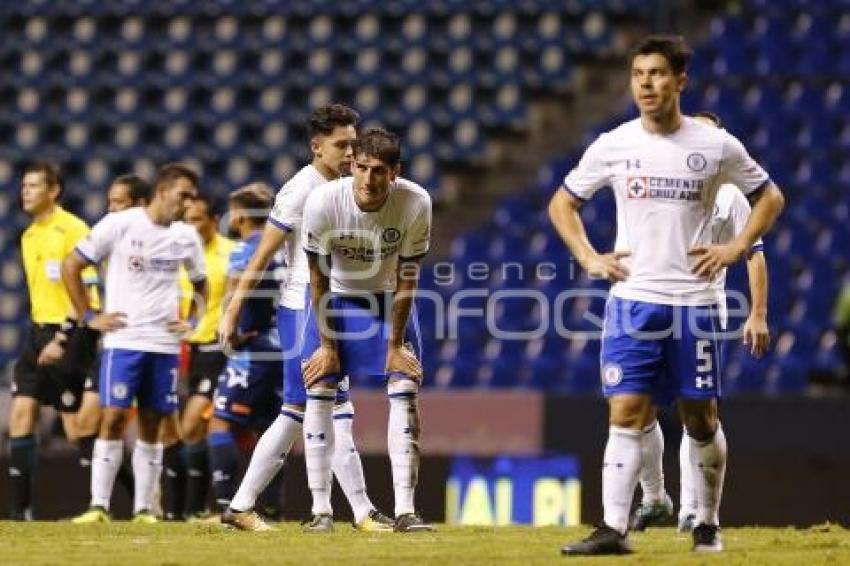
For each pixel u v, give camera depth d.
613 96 71.00
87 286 38.34
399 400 27.78
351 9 73.81
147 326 36.38
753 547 24.66
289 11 74.31
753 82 67.81
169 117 72.50
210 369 40.66
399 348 27.55
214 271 40.59
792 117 66.25
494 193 68.88
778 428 47.88
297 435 29.14
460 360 59.28
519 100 71.06
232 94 72.75
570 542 25.62
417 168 69.50
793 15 69.94
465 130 70.31
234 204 36.41
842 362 56.62
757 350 25.78
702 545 23.47
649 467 30.31
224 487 36.94
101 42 75.00
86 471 47.59
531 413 49.78
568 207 22.78
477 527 30.55
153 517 37.72
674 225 22.31
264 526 28.84
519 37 72.38
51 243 37.91
